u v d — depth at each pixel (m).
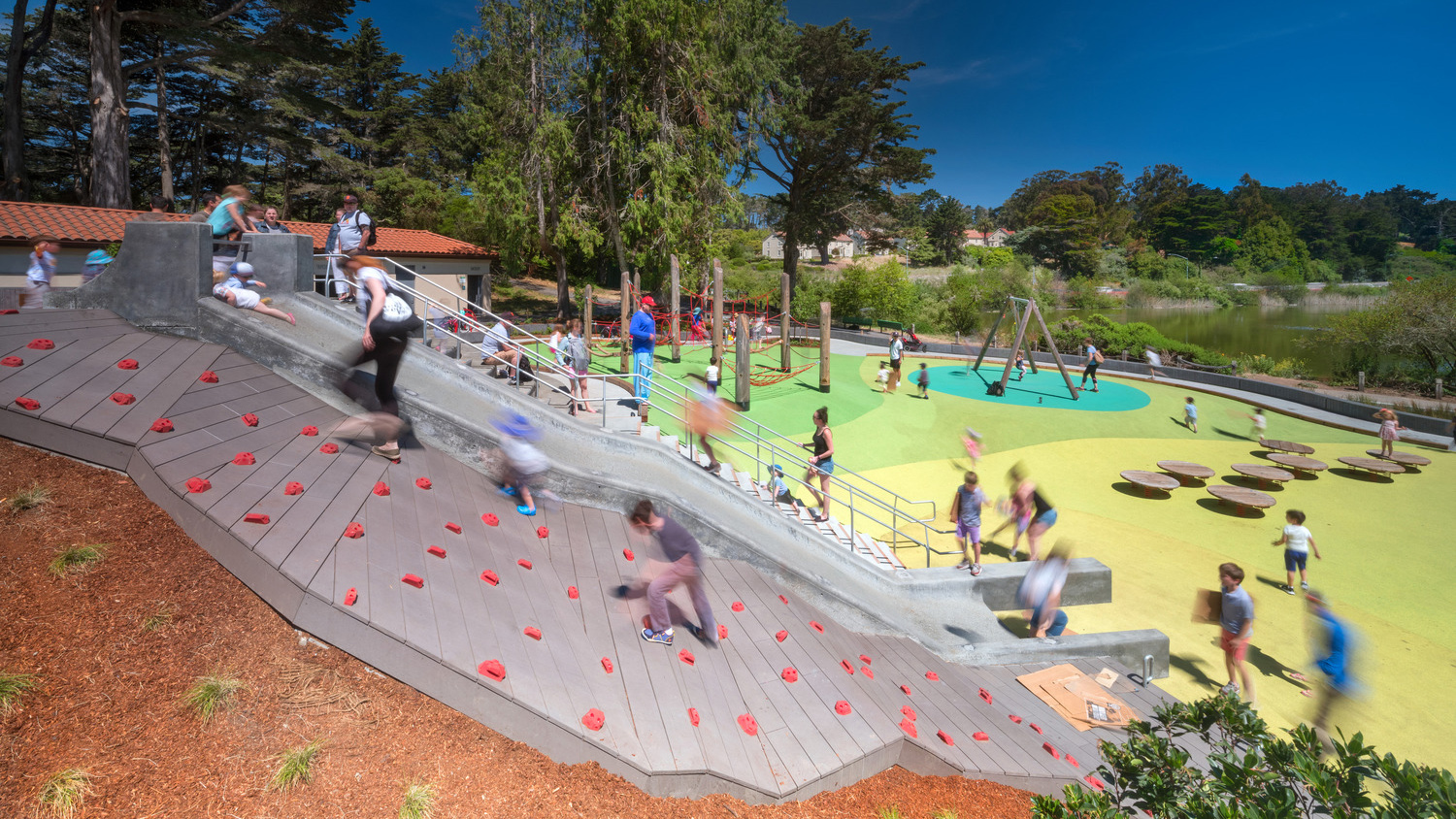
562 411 9.55
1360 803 2.86
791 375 22.69
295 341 7.42
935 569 10.42
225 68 33.00
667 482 8.88
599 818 3.68
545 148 32.00
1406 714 8.30
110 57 25.77
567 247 35.94
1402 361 32.03
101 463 5.14
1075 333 37.09
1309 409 25.08
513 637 4.64
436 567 5.02
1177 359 35.22
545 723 4.01
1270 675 8.97
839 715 5.42
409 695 4.02
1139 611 10.70
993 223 164.00
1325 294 91.38
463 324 12.36
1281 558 12.79
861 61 45.28
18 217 18.08
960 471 17.28
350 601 4.10
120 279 7.16
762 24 40.81
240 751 3.40
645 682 4.94
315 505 5.11
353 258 8.33
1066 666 8.30
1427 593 11.45
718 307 20.72
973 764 5.49
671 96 33.78
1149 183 153.12
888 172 48.72
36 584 3.97
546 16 32.69
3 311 6.42
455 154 52.69
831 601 8.21
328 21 38.41
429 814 3.35
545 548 6.45
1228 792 3.18
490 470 7.49
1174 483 15.46
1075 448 19.59
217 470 5.13
